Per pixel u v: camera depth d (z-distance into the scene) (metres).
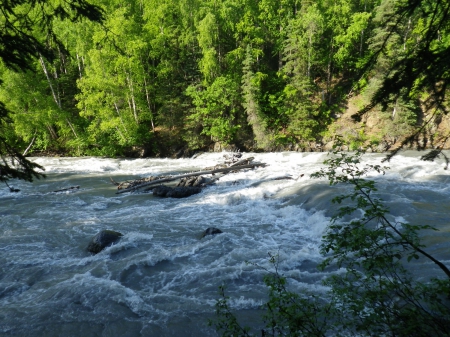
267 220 10.90
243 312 5.79
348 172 3.27
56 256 8.68
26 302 6.44
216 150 30.95
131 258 8.15
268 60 37.28
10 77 25.67
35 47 3.72
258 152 30.47
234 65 32.38
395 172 14.91
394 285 2.90
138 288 6.94
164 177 17.34
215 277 7.09
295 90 29.70
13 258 8.48
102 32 25.92
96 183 18.17
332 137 29.84
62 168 23.06
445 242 7.59
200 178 16.72
